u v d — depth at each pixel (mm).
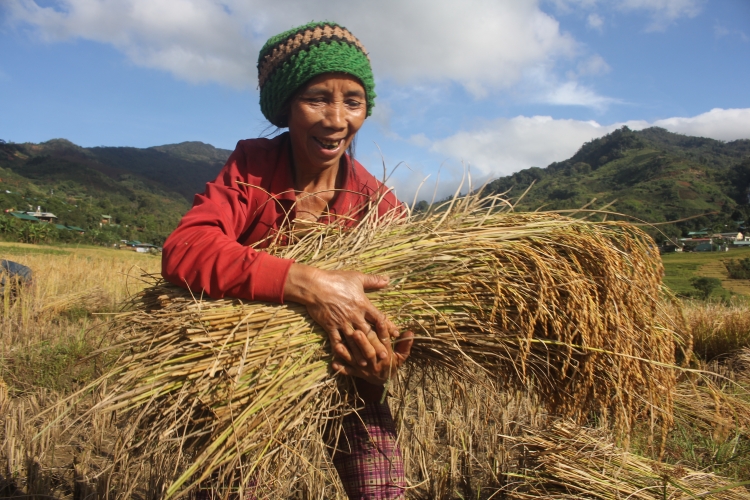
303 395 1688
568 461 2834
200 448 1561
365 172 2309
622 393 1899
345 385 1805
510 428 3445
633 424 1943
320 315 1649
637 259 2045
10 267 8703
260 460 1539
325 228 2064
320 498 2451
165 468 1672
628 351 1852
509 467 3104
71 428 3639
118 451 1646
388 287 1815
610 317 1859
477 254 1908
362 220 2102
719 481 2740
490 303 1867
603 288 1927
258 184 1986
